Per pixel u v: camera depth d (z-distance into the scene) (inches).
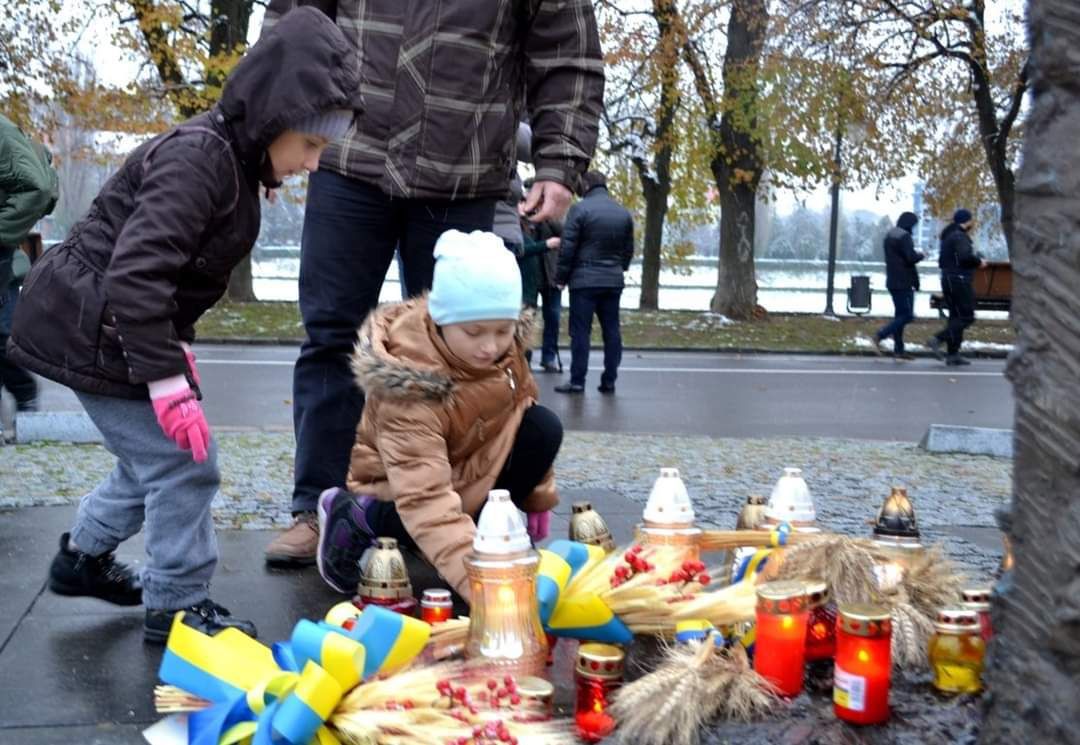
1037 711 62.0
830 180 887.1
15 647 112.0
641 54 832.3
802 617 88.7
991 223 1089.4
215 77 745.0
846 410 448.8
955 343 666.2
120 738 92.2
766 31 815.1
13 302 329.4
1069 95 59.6
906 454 293.9
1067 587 60.2
